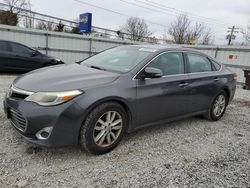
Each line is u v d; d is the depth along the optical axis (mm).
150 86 3428
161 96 3586
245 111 6121
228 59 12555
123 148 3314
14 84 3109
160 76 3363
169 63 3852
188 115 4273
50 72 3283
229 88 5020
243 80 11875
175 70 3914
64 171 2648
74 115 2703
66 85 2797
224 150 3555
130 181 2576
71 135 2748
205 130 4348
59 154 2990
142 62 3471
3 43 8945
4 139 3205
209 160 3191
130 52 3914
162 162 3029
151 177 2682
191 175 2791
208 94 4523
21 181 2400
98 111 2896
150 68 3338
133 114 3293
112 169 2775
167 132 4066
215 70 4824
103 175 2643
